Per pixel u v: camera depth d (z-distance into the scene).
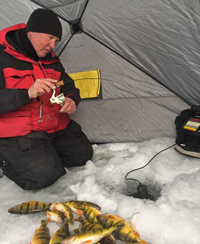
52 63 1.21
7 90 0.94
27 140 1.04
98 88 1.49
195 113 1.23
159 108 1.44
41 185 1.04
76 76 1.50
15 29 1.10
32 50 1.08
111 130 1.57
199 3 1.06
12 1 1.34
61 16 1.35
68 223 0.78
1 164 1.21
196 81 1.27
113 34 1.32
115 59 1.40
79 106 1.57
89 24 1.34
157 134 1.48
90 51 1.42
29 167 1.03
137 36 1.27
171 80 1.33
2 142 1.04
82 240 0.65
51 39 1.04
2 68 1.02
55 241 0.67
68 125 1.31
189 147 1.19
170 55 1.25
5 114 1.03
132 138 1.54
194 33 1.13
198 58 1.19
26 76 1.06
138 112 1.48
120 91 1.47
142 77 1.40
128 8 1.21
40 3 1.32
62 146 1.27
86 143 1.33
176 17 1.14
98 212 0.79
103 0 1.25
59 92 1.21
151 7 1.17
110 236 0.69
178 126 1.26
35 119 1.07
